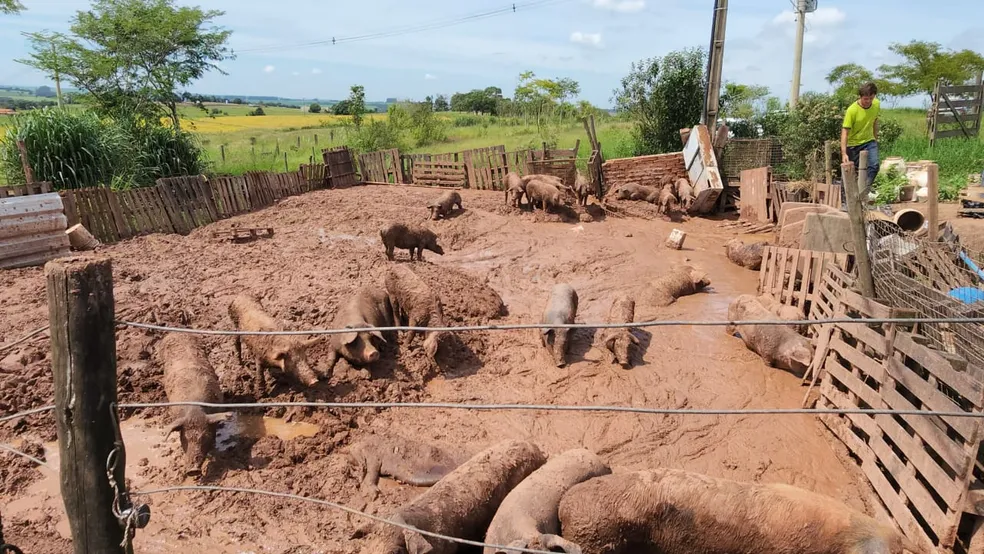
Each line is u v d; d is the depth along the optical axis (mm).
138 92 22672
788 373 8727
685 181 18891
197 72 24562
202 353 7621
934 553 5004
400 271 9305
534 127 40906
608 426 7391
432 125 38125
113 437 3494
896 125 23375
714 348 9477
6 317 9398
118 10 22797
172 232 15859
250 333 4004
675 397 8039
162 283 11273
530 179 17719
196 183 16625
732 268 13539
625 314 9719
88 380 3350
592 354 9195
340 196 20016
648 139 24156
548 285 12203
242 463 6602
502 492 5516
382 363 8602
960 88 24750
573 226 16578
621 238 15594
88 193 14070
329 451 6859
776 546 4754
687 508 4910
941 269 8125
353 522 5742
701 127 18125
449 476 5480
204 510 5840
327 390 7965
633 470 5738
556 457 5719
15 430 7039
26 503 5965
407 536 4711
